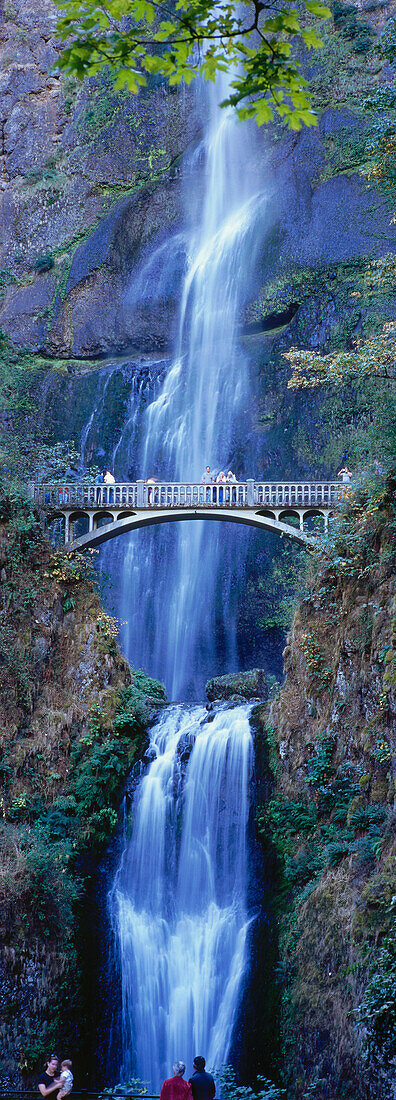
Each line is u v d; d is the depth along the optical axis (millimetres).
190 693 35438
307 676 21688
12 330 43219
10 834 20984
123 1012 20234
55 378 41531
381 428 20156
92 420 40188
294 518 34500
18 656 23688
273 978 18391
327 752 20109
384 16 41500
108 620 25359
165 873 22141
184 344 40469
